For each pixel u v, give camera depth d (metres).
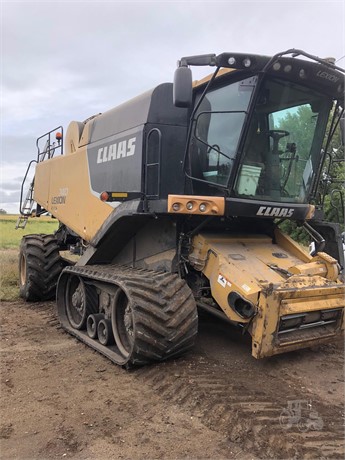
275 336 4.07
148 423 3.40
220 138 4.76
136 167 5.12
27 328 6.13
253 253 5.00
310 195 5.34
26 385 4.14
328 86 4.79
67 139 7.54
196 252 4.92
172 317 4.32
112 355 4.77
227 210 4.55
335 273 4.86
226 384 4.05
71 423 3.42
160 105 5.08
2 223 37.59
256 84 4.39
